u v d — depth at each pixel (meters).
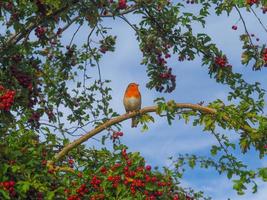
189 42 14.98
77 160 12.70
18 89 13.16
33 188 9.87
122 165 10.52
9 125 10.71
